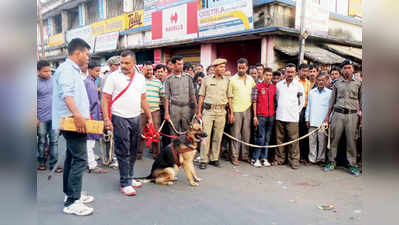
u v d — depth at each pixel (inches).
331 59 338.0
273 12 339.0
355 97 195.8
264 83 219.1
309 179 189.2
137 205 143.1
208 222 126.0
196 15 417.4
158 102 237.5
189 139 172.6
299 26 335.6
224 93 213.8
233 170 209.5
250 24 344.2
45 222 121.6
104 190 163.6
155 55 527.2
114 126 155.8
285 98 213.3
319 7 358.0
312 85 242.8
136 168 212.7
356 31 458.9
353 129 196.5
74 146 128.8
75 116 121.0
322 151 217.5
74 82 125.7
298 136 217.3
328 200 153.6
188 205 144.4
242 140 227.9
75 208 130.5
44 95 197.0
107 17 660.1
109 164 217.6
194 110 231.1
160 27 484.1
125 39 594.6
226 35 373.4
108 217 128.7
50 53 868.6
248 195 159.8
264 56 356.5
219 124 214.7
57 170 197.5
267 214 135.5
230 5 363.6
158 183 177.2
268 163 221.6
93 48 671.1
